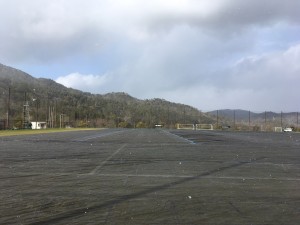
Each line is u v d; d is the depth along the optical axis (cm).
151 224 675
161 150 2292
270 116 10200
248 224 679
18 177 1201
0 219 701
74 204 823
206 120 12431
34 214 738
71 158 1789
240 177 1230
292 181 1159
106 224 671
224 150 2338
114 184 1078
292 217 729
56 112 12400
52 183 1091
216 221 697
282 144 3053
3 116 10456
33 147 2481
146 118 13088
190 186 1053
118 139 3641
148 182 1115
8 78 14862
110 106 15000
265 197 912
